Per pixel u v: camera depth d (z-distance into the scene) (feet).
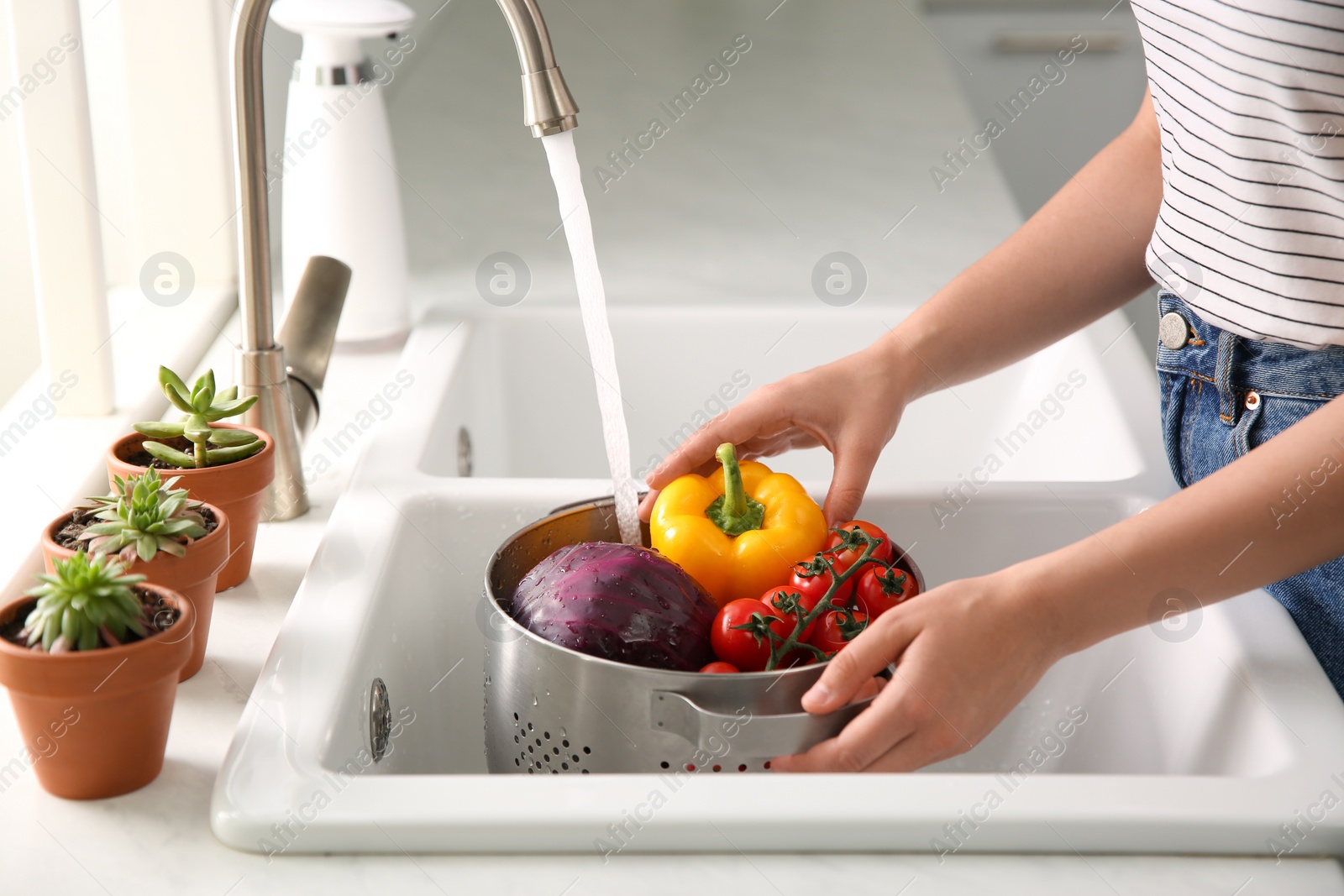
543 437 4.06
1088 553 2.00
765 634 2.12
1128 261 2.86
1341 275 2.25
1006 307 2.85
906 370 2.78
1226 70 2.22
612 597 2.14
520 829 1.74
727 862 1.76
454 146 6.22
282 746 1.92
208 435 2.44
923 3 11.75
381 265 3.77
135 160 4.06
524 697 2.14
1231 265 2.39
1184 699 2.33
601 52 8.39
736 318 4.02
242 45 2.53
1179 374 2.66
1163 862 1.78
